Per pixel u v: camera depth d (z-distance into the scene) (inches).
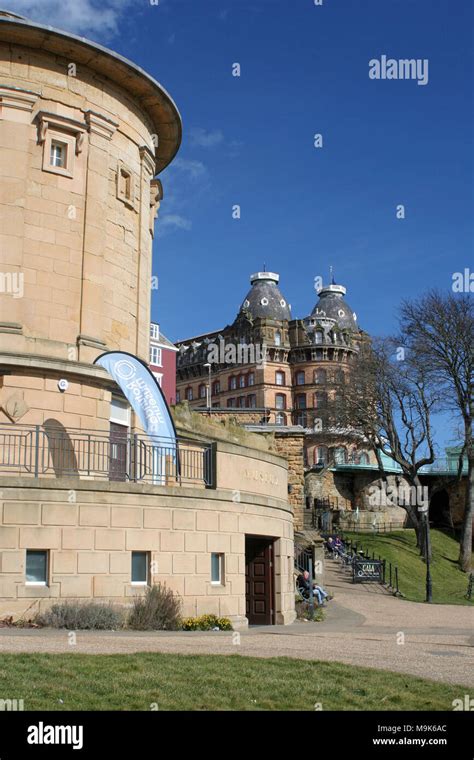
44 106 908.6
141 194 1029.8
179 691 416.8
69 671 438.3
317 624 1025.5
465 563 2265.0
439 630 964.0
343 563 1952.5
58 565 702.5
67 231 904.3
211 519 832.9
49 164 900.0
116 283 965.8
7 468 812.6
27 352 848.3
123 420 960.3
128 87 998.4
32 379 852.0
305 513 2559.1
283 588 1018.7
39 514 698.8
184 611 788.6
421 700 431.8
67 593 703.1
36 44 904.3
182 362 4990.2
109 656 488.4
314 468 3006.9
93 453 815.7
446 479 2829.7
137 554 762.8
